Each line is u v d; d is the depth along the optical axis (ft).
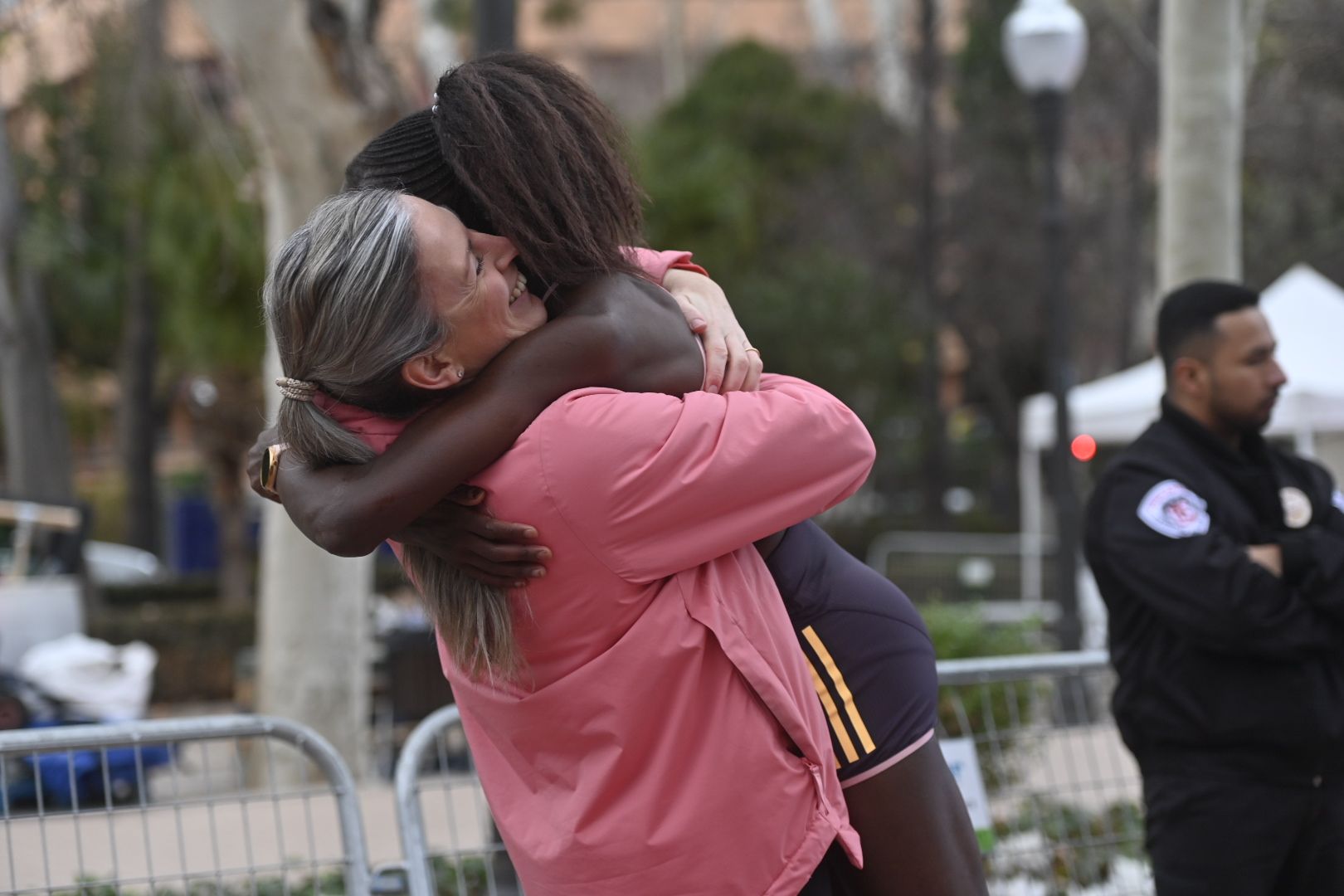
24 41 38.88
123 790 18.58
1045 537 75.31
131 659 35.45
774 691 6.91
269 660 32.65
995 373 89.15
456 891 15.08
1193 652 11.25
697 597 6.95
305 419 7.02
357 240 6.70
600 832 6.99
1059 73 37.55
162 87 38.91
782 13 126.00
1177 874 11.36
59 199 51.98
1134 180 76.64
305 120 29.94
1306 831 11.23
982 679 13.96
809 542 7.66
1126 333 78.84
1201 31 25.86
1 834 17.28
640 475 6.73
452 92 7.09
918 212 84.43
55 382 71.87
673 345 7.20
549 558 6.83
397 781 11.93
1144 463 11.86
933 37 84.28
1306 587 10.91
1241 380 11.92
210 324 51.03
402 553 7.55
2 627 39.06
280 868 11.62
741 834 6.88
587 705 6.97
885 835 7.38
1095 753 17.11
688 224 70.23
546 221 6.93
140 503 84.38
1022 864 15.70
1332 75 63.46
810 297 77.25
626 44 121.08
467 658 7.27
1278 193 67.41
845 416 7.29
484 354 6.91
